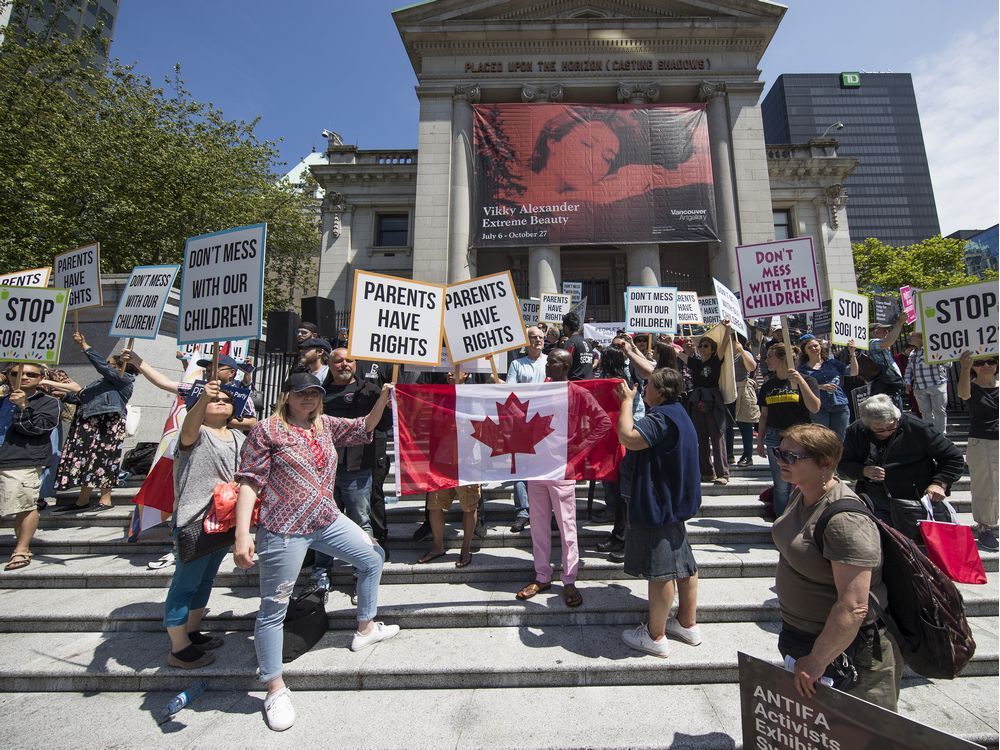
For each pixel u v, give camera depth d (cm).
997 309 472
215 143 1753
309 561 455
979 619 371
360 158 2314
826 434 221
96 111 1528
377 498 455
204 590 358
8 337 498
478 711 293
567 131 1692
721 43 1792
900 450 352
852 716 187
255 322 378
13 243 1228
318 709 299
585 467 407
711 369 609
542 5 1844
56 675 329
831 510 209
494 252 1997
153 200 1612
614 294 2056
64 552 508
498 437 412
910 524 327
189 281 418
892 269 2794
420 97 1797
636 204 1653
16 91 1370
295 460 305
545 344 842
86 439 586
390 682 319
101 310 796
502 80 1795
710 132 1753
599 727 276
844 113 9662
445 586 428
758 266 522
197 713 299
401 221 2281
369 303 404
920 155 9500
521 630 368
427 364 423
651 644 329
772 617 370
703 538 488
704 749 260
